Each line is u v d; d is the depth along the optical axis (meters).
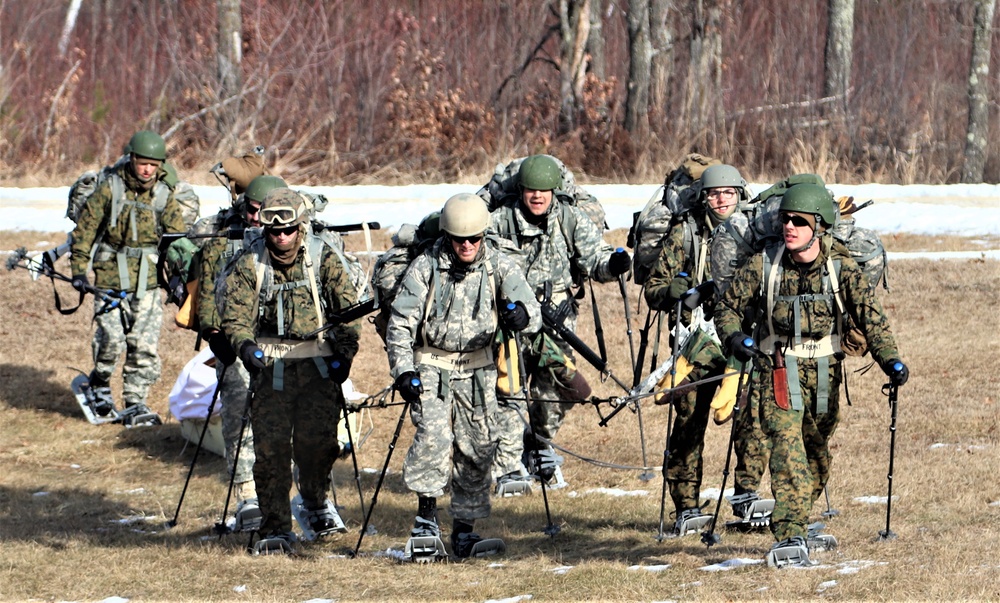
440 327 24.80
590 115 103.75
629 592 21.83
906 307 53.94
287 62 104.44
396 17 108.69
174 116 99.25
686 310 28.38
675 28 119.38
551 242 30.78
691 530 27.38
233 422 28.53
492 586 22.94
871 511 28.33
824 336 23.58
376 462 36.84
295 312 25.61
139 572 25.12
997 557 23.19
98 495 33.62
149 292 40.72
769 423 23.42
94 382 42.12
